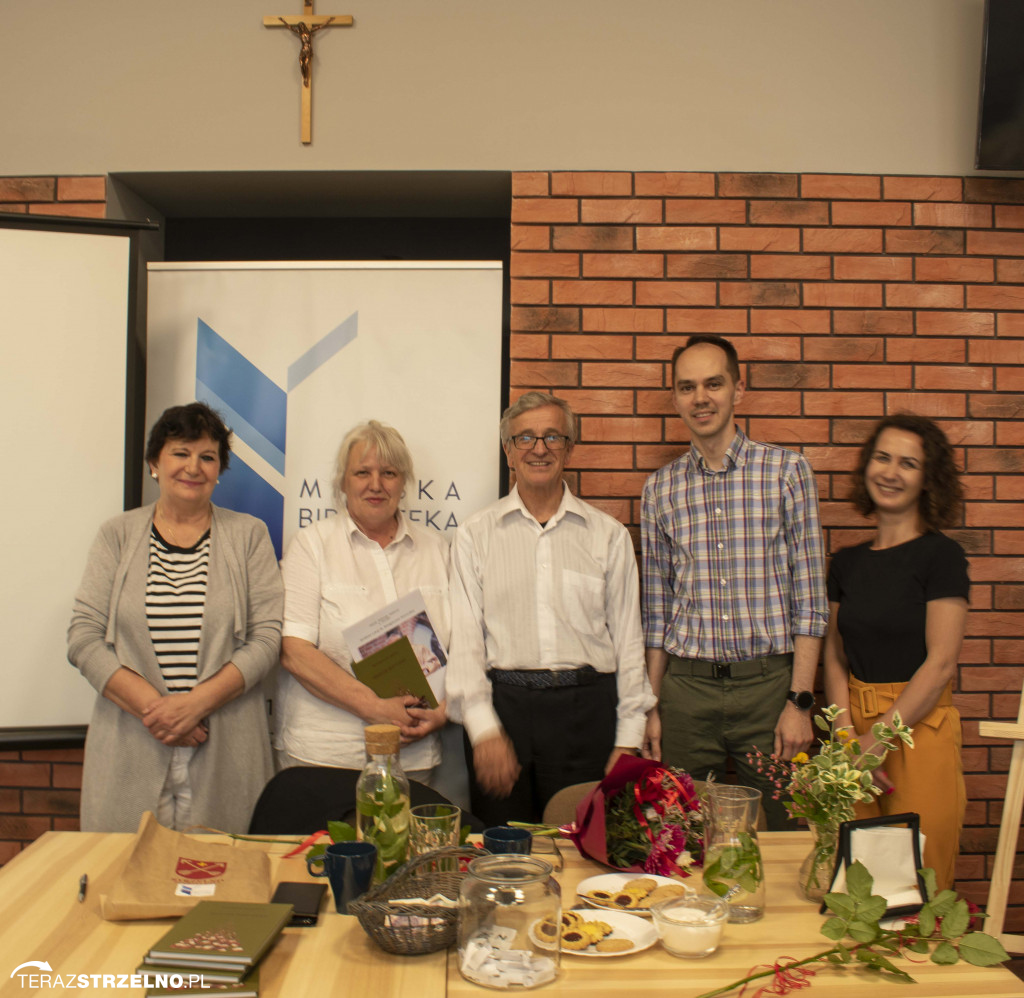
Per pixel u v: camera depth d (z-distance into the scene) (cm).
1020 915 268
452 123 276
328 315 272
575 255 275
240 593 224
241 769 220
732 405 238
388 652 226
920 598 216
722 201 276
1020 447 277
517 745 222
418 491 271
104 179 276
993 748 271
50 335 259
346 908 125
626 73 277
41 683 258
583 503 242
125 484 261
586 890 135
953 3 278
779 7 278
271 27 276
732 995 108
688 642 238
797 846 160
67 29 277
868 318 276
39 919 124
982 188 278
